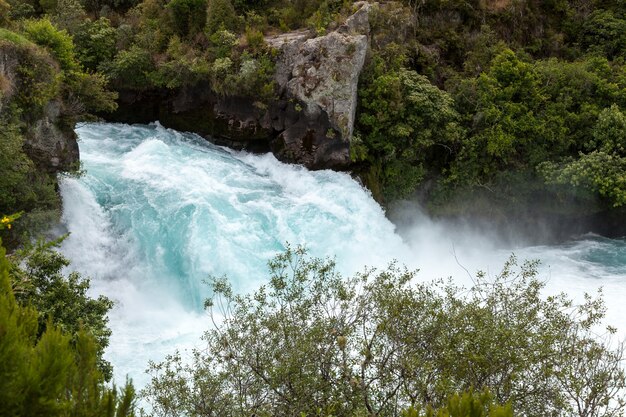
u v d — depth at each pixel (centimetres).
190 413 1099
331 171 2727
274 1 3164
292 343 1128
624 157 2705
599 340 1862
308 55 2684
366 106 2747
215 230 2245
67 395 735
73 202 2308
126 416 762
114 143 2775
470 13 3177
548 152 2847
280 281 1260
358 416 978
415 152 2783
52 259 1420
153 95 2995
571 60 3319
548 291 2367
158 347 1892
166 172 2520
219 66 2722
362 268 2508
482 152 2811
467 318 1121
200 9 3022
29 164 2066
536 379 1071
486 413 769
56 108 2211
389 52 2848
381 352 1111
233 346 1201
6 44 2033
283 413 1069
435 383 1045
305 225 2469
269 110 2786
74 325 1332
